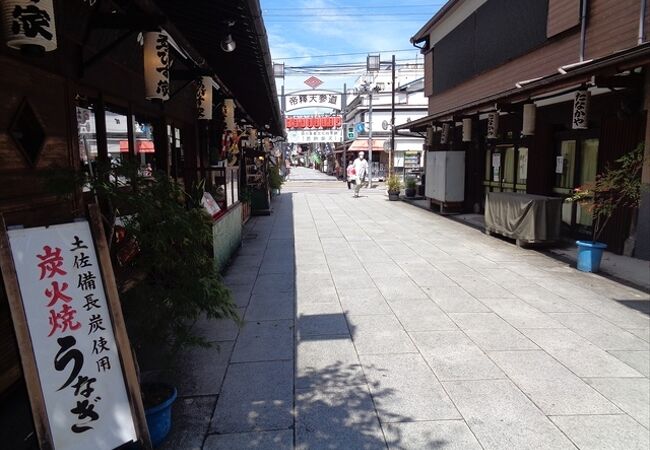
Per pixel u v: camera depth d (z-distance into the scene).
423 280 6.87
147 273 3.04
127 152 5.85
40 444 2.34
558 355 4.30
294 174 52.81
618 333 4.81
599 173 8.59
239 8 5.03
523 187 11.95
